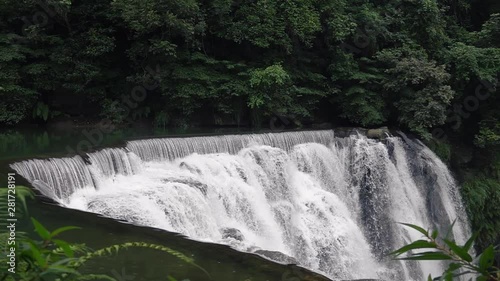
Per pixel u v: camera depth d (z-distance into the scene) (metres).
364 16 24.91
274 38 22.52
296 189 16.98
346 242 16.30
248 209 14.62
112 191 12.09
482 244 23.33
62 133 18.23
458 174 24.16
